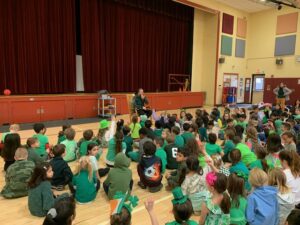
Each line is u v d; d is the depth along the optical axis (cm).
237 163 275
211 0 1205
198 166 256
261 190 193
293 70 1255
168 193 312
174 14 1191
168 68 1231
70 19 895
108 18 999
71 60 916
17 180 286
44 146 383
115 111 891
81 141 421
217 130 564
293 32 1241
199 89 1354
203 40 1330
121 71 1061
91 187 280
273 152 318
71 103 816
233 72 1382
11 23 781
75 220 248
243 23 1383
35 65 840
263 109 797
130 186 290
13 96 706
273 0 1091
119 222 140
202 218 185
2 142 372
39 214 248
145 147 311
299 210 121
